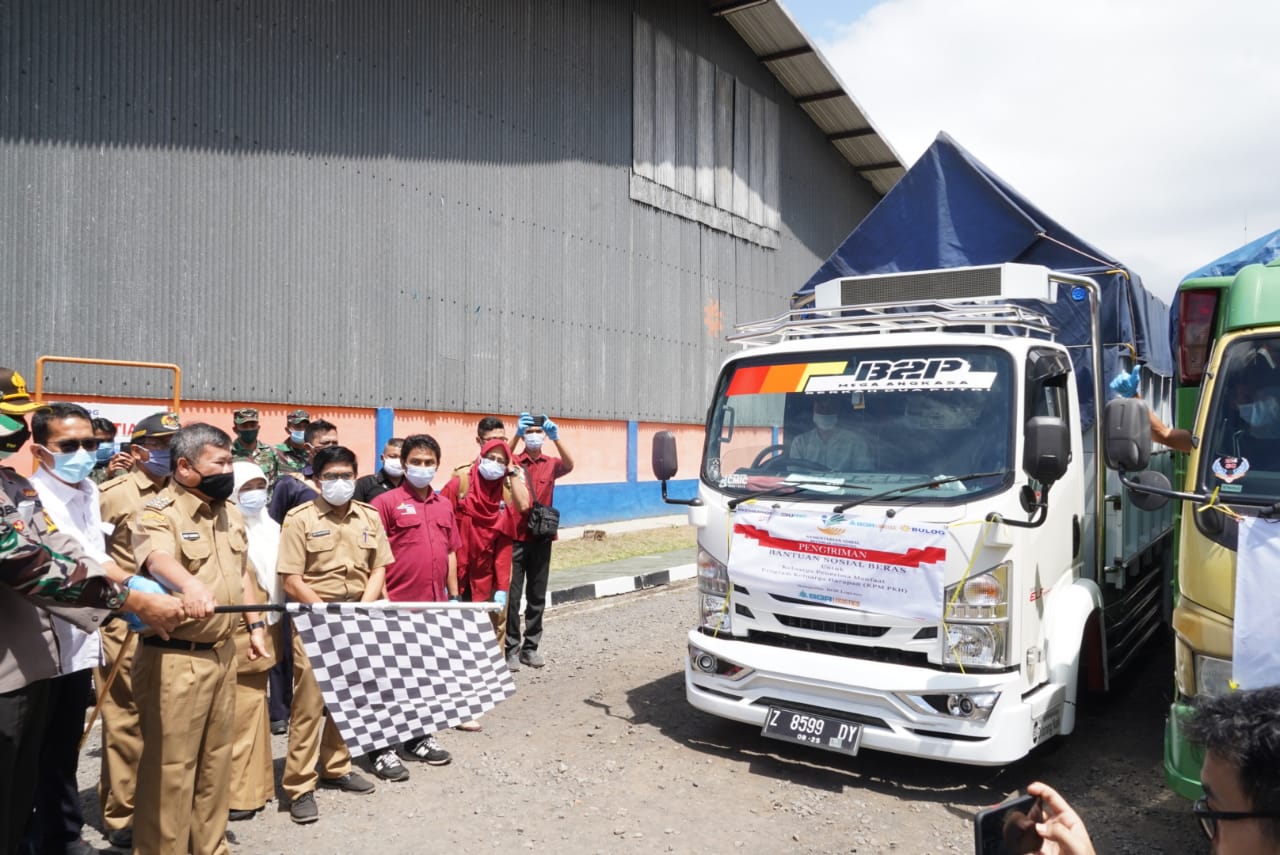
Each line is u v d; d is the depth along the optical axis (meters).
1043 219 7.19
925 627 5.02
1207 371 4.70
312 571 4.80
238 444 7.60
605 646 8.71
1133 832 4.66
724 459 5.97
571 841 4.51
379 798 5.03
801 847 4.48
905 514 5.08
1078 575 5.95
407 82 14.09
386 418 13.61
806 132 24.95
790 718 5.29
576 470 17.56
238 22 11.80
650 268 19.33
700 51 20.84
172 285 11.09
